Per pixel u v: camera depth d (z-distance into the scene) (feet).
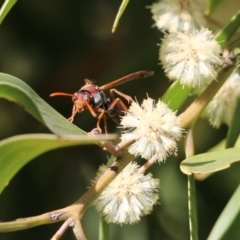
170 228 1.29
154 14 1.07
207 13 1.07
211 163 0.96
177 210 1.29
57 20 1.31
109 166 0.98
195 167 0.96
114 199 0.97
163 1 1.07
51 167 1.30
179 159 1.29
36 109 0.90
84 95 1.01
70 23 1.31
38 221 0.92
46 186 1.30
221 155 0.96
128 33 1.30
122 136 0.96
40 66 1.31
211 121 1.08
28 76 1.31
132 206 0.97
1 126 1.30
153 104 0.99
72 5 1.31
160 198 1.29
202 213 1.30
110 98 1.03
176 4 1.06
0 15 0.96
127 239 1.28
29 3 1.30
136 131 0.97
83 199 0.94
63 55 1.32
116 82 1.03
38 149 0.89
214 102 1.07
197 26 1.06
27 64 1.31
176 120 0.97
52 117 0.92
